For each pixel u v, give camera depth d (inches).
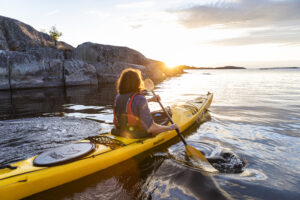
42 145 104.0
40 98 274.2
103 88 429.4
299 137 116.9
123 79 73.0
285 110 196.9
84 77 503.2
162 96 304.5
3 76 366.9
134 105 71.7
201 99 207.8
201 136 118.0
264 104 232.1
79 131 127.3
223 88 434.6
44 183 57.5
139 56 927.7
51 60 439.5
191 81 694.5
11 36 528.4
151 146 87.0
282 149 99.0
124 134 80.8
